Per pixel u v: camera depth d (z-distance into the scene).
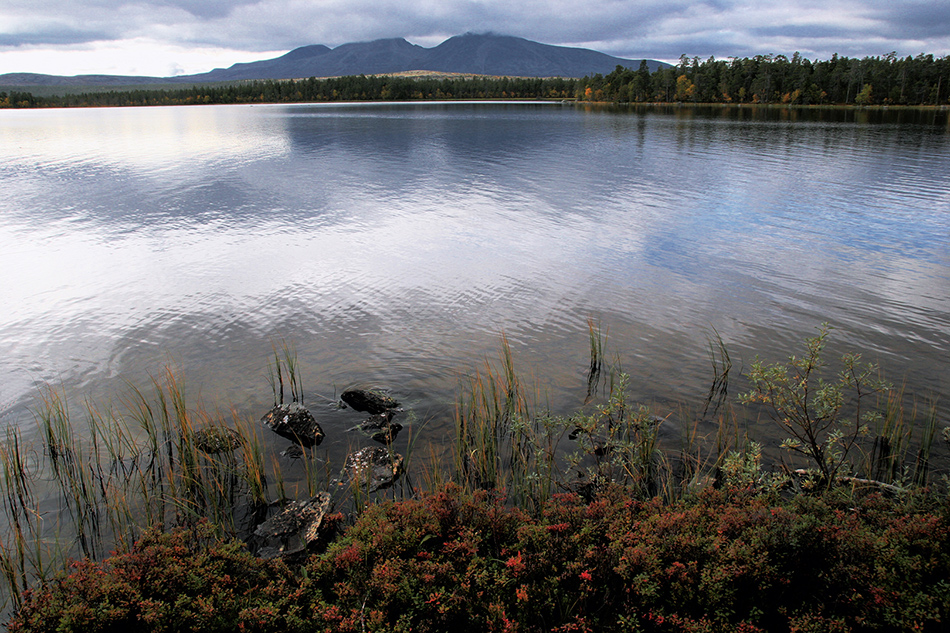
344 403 10.13
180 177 34.94
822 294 15.17
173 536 6.50
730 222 23.28
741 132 65.19
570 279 16.59
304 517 7.24
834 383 10.44
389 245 20.12
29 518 7.40
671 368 11.29
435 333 12.99
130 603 5.45
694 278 16.61
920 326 12.99
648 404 10.00
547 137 60.66
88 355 12.09
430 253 19.19
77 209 26.09
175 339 12.80
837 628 4.86
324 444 9.04
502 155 45.84
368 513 6.87
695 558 5.82
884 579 5.28
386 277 16.80
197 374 11.27
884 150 46.09
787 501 7.04
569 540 6.25
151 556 5.97
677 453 8.59
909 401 9.82
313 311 14.29
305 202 27.61
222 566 6.09
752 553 5.62
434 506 6.82
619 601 5.62
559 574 5.88
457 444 8.71
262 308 14.50
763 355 11.77
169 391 9.77
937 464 8.12
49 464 8.48
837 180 32.50
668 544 5.95
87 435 9.21
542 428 9.41
